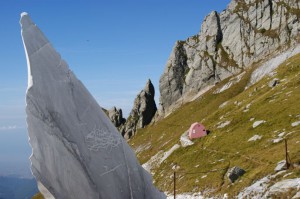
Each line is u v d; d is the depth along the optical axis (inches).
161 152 4229.8
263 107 3553.2
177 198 2363.4
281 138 2588.6
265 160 2197.3
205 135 3727.9
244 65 7755.9
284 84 4005.9
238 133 3230.8
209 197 2127.2
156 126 7623.0
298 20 7347.4
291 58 5447.8
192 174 2758.4
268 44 7524.6
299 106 3102.9
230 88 6978.4
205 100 7278.5
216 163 2760.8
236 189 1984.5
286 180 1706.4
